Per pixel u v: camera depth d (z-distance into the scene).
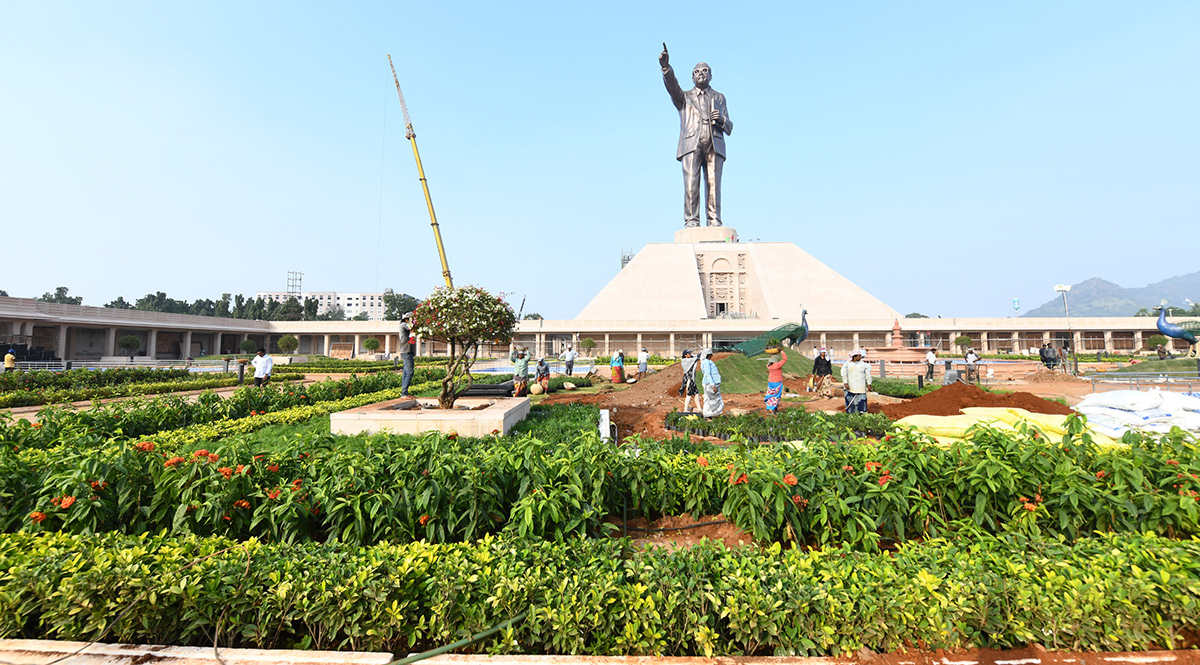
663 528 5.08
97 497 4.50
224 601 3.24
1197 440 5.04
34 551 3.54
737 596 3.19
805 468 4.72
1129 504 4.32
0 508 4.43
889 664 2.99
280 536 4.49
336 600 3.25
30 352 38.72
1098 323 49.88
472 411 8.82
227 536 4.54
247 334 60.19
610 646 3.18
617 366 22.36
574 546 3.85
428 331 9.61
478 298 9.68
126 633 3.25
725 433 9.91
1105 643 3.05
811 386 17.39
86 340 45.53
